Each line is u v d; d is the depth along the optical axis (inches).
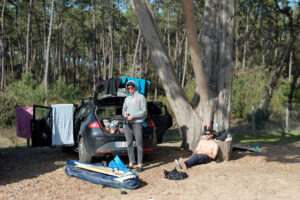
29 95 670.5
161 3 1536.7
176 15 1706.4
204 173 194.4
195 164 220.1
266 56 1635.1
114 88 230.5
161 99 578.9
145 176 190.7
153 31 273.6
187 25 216.8
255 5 1422.2
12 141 380.5
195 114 279.3
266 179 175.9
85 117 246.4
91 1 1624.0
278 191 152.1
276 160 232.7
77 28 2038.6
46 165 230.8
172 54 2123.5
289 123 471.8
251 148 281.1
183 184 169.6
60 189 164.9
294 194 146.1
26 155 281.3
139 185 169.9
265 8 1267.2
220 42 271.4
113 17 1831.9
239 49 1905.8
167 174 184.5
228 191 154.3
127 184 162.7
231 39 271.7
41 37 2094.0
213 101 270.8
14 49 2568.9
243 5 1471.5
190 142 280.1
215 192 153.3
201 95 269.0
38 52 2391.7
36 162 244.1
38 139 254.7
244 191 153.6
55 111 245.9
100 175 175.5
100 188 166.9
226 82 269.9
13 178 189.8
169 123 290.4
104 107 238.2
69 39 2311.8
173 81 281.0
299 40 960.3
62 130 247.1
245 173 192.2
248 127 478.3
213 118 273.1
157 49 276.5
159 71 282.7
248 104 613.0
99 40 2374.5
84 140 223.0
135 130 203.2
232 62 269.4
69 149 285.9
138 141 203.5
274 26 1705.2
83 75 2559.1
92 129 217.9
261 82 690.2
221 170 202.1
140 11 268.5
